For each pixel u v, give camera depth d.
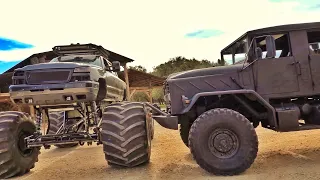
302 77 5.14
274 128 5.15
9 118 5.53
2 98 20.14
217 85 5.20
